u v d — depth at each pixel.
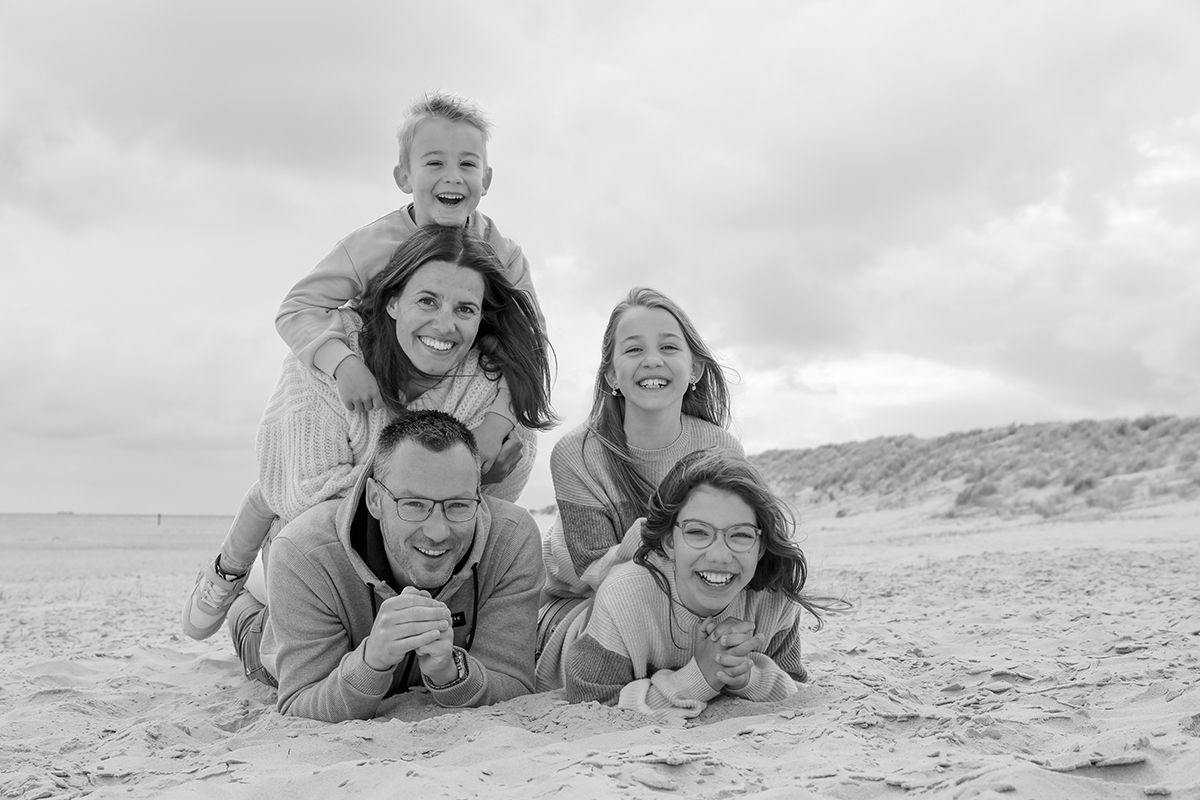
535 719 3.51
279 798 2.69
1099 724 3.23
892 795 2.48
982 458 29.44
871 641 5.47
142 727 3.68
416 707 3.79
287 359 4.49
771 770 2.73
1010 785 2.40
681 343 4.16
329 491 4.19
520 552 3.96
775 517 3.64
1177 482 20.88
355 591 3.79
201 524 121.69
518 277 5.25
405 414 3.78
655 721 3.44
